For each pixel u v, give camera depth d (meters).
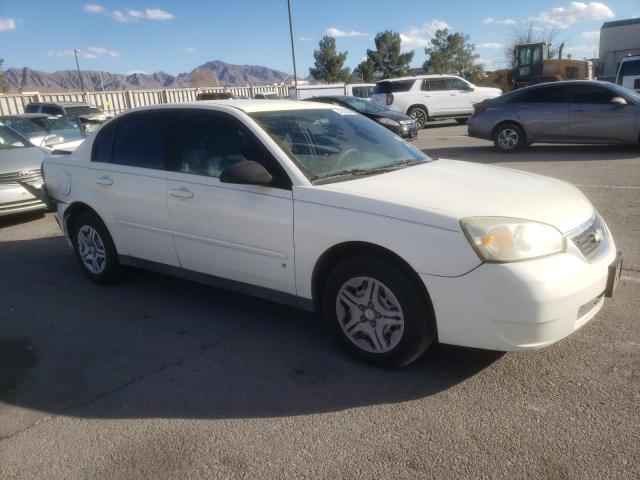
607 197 7.30
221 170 3.90
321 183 3.49
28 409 3.17
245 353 3.71
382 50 53.44
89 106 22.52
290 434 2.81
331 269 3.51
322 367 3.46
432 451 2.62
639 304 4.02
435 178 3.60
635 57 17.73
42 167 5.46
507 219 2.95
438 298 2.98
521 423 2.78
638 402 2.89
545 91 11.61
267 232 3.61
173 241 4.26
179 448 2.75
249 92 36.84
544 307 2.80
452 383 3.18
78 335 4.12
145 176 4.36
